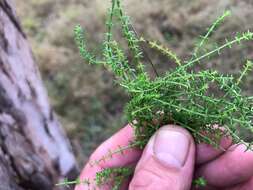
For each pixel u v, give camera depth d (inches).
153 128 5.3
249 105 4.8
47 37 20.9
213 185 6.3
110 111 17.8
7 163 8.4
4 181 8.1
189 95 4.8
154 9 20.6
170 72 4.9
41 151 9.3
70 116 17.6
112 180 5.6
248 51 18.0
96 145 16.7
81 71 18.7
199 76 4.7
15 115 8.6
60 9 22.5
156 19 20.6
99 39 19.7
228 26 18.9
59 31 20.9
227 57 17.9
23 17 22.3
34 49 19.9
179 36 20.0
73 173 10.2
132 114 4.8
